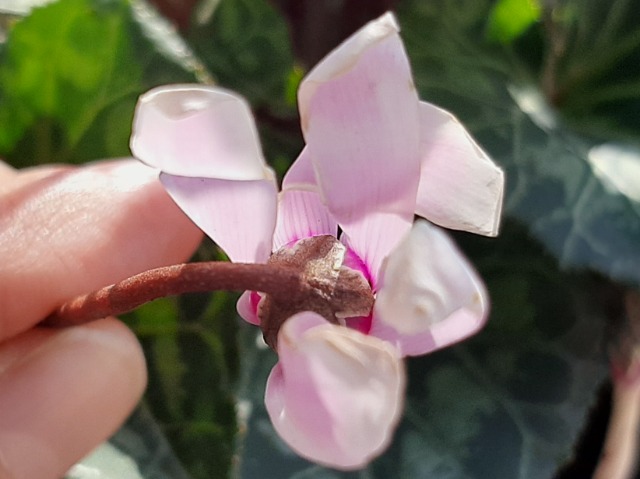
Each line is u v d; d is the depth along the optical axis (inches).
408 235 1.8
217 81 4.9
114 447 3.9
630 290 4.5
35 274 3.1
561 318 4.6
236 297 4.1
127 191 3.5
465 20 5.2
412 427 4.3
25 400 2.9
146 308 4.1
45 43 4.2
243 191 2.1
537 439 4.3
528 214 4.3
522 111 4.7
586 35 5.7
